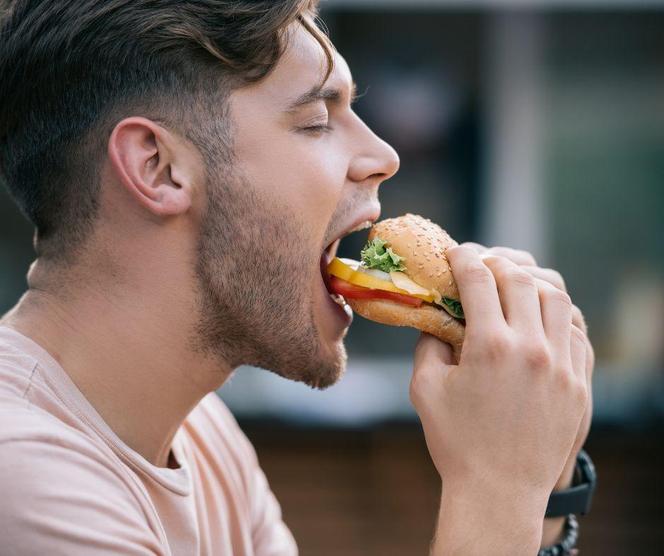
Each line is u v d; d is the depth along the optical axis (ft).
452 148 16.57
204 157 4.26
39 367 4.07
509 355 4.22
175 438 4.72
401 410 15.66
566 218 16.69
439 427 4.30
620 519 15.19
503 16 16.21
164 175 4.28
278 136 4.31
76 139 4.27
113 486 3.88
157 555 3.88
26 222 16.03
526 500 4.14
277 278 4.39
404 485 15.38
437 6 14.93
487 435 4.20
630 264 16.63
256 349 4.53
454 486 4.22
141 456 4.30
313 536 14.82
